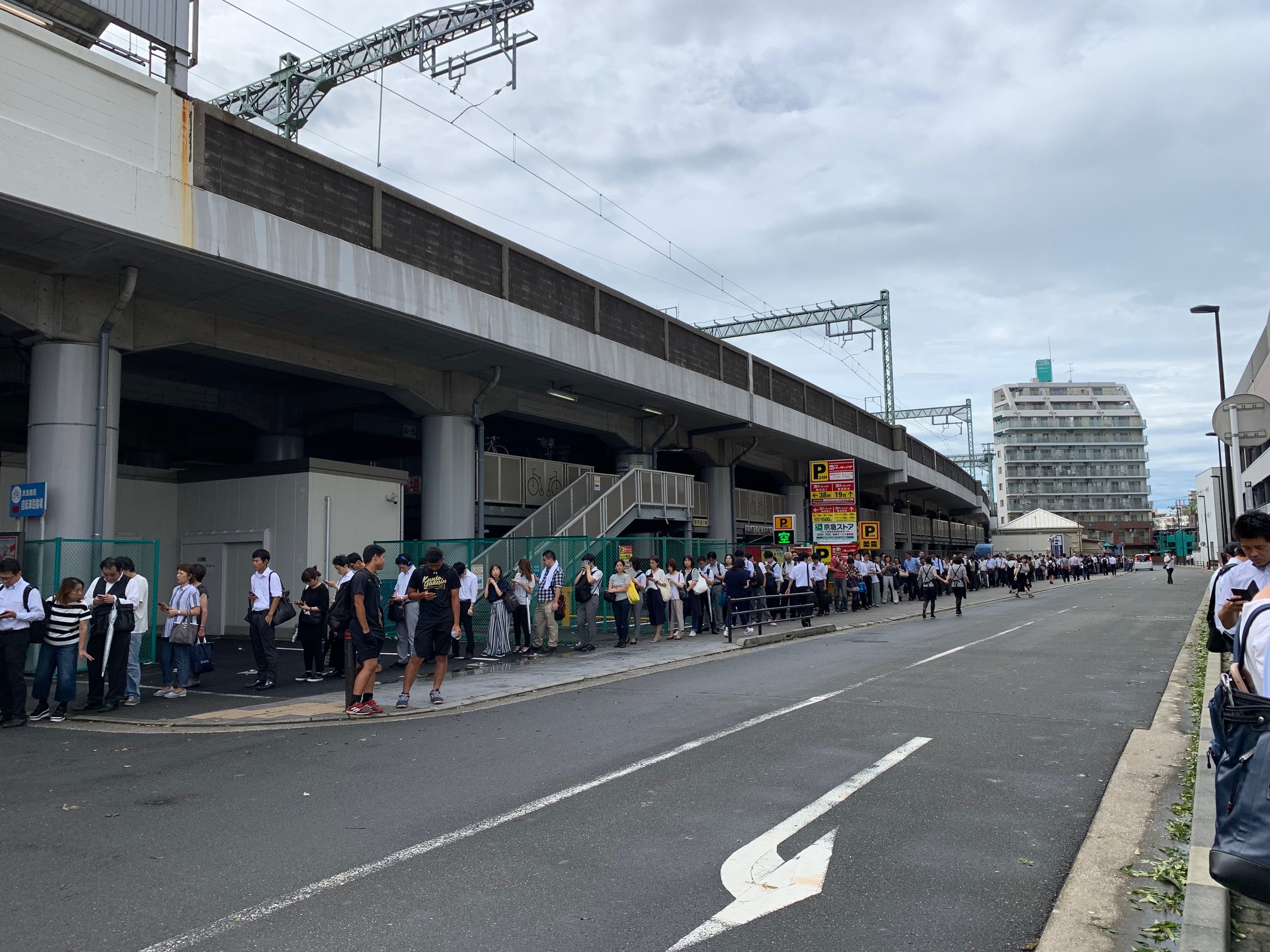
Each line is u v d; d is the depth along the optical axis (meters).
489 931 4.07
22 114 10.73
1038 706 9.83
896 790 6.45
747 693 11.05
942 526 65.31
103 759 7.91
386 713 10.07
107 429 14.15
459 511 20.81
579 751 7.86
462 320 17.08
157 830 5.67
